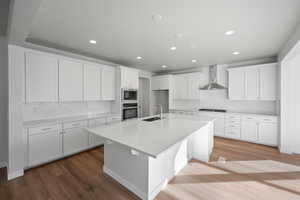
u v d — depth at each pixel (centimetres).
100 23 194
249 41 259
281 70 312
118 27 206
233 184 201
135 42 265
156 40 255
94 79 357
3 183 203
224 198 174
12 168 214
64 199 174
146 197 171
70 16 176
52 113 318
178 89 533
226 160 276
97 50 313
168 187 196
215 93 473
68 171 237
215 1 147
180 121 269
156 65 473
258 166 251
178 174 227
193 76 496
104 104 420
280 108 318
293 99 304
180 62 429
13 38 189
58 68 289
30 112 285
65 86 301
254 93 377
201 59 394
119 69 402
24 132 231
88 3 150
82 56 357
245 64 413
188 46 287
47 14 171
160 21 188
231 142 380
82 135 316
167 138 163
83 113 374
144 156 172
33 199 173
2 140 248
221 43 270
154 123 249
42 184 202
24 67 243
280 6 155
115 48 299
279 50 313
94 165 258
